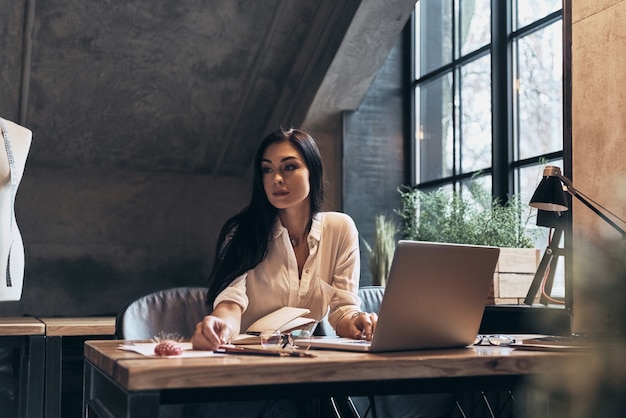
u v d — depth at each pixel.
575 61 2.80
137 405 1.31
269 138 2.24
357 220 5.47
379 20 4.96
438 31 5.36
